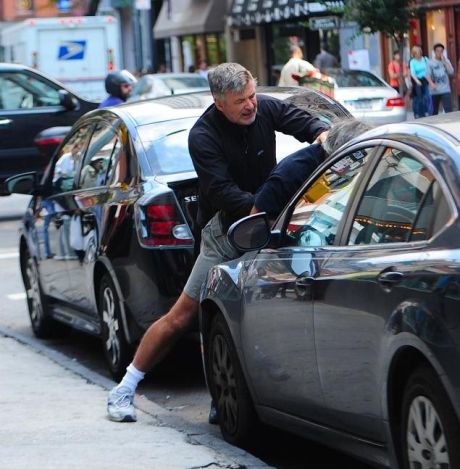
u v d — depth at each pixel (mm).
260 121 20734
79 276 26953
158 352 21078
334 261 16547
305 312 16969
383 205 16031
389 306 14836
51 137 53188
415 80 86062
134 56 139750
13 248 48625
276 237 18406
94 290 26047
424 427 14461
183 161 24578
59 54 94938
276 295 17812
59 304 30000
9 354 28156
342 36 105812
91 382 24406
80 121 29125
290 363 17594
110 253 24750
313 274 16875
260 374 18625
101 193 25938
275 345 17969
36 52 94562
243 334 18969
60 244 28266
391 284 14820
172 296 23500
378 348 15141
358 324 15609
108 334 25438
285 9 111688
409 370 14914
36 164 58438
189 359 27516
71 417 21203
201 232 21078
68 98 58344
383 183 16203
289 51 119125
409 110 91125
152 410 22062
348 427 16422
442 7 95625
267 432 19625
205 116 20641
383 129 16797
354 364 15828
